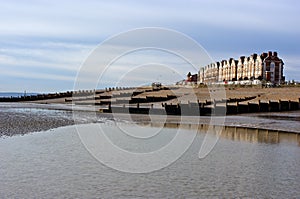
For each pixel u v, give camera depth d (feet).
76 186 45.01
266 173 52.60
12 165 54.19
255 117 141.18
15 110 162.61
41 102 277.23
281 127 111.45
